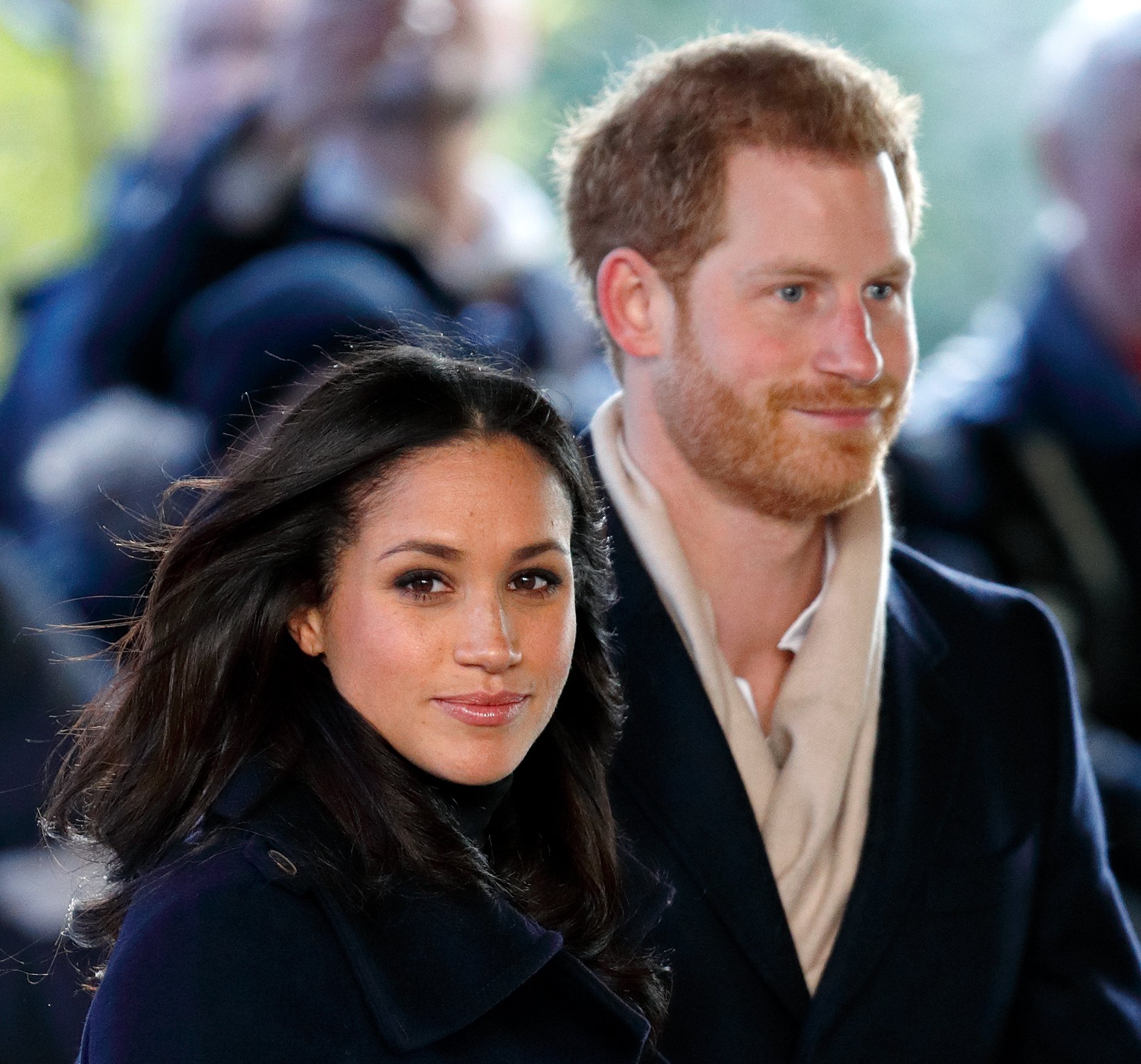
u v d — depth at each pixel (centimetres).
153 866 643
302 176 1430
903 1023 796
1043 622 873
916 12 2241
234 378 1254
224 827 633
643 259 777
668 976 760
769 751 799
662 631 789
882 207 755
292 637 655
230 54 1692
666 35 2284
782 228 741
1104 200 1320
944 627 855
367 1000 621
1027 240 2212
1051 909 851
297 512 640
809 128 748
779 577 809
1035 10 2209
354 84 1394
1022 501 1283
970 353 1445
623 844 764
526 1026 661
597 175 794
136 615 730
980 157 2228
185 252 1460
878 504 814
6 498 1639
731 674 792
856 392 748
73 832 679
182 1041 588
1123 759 1219
